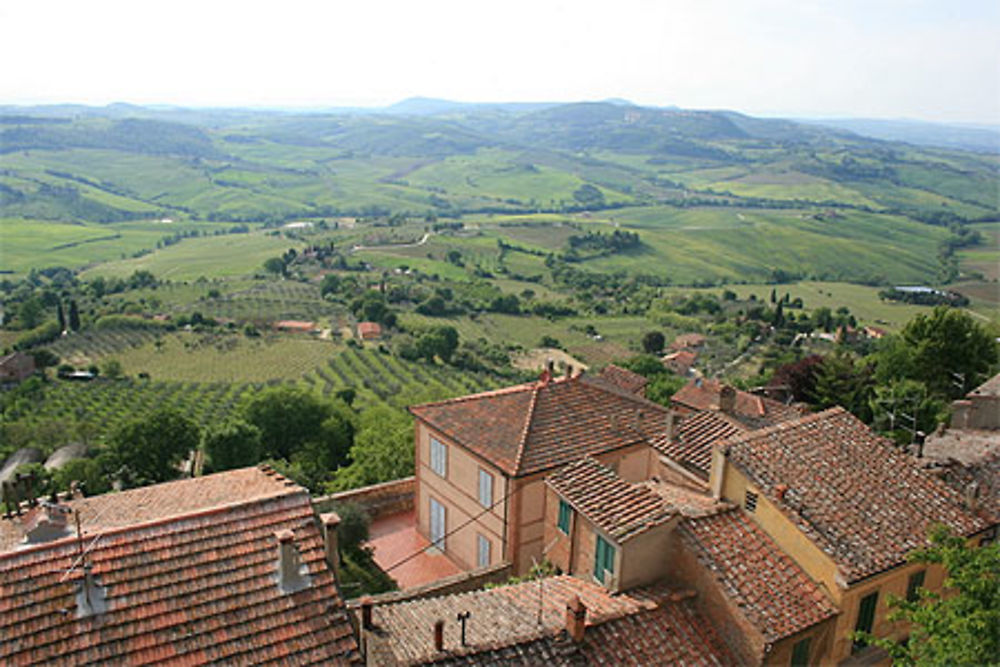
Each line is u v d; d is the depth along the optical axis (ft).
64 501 74.23
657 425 111.86
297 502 61.21
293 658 51.78
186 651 50.11
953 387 189.98
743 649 61.62
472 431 109.50
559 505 78.95
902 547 66.74
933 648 49.60
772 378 230.07
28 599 49.80
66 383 418.72
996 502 77.00
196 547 55.72
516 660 55.88
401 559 115.44
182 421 233.76
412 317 636.48
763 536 69.36
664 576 69.31
